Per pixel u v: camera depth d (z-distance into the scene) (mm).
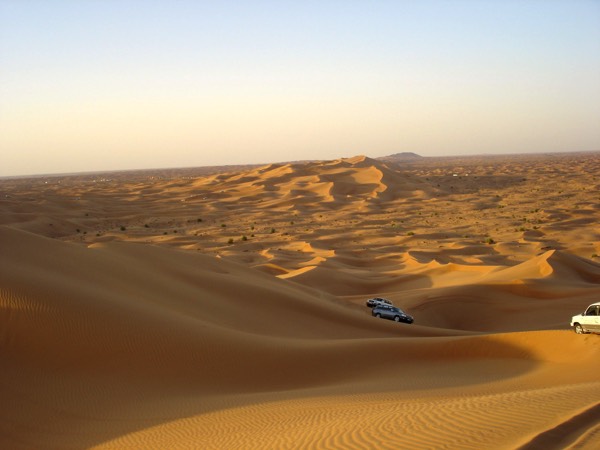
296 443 11047
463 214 129375
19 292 20297
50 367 18188
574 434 8930
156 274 31016
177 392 17875
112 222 133250
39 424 15195
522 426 9734
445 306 41375
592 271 49750
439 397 14883
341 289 52344
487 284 43531
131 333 20109
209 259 40969
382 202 161250
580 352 18578
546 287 42031
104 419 15594
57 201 155750
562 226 98000
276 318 30250
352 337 29344
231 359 20000
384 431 10805
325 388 18016
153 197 188125
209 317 26625
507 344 20781
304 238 98312
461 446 9219
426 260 69312
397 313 36531
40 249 27109
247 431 12922
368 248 87000
